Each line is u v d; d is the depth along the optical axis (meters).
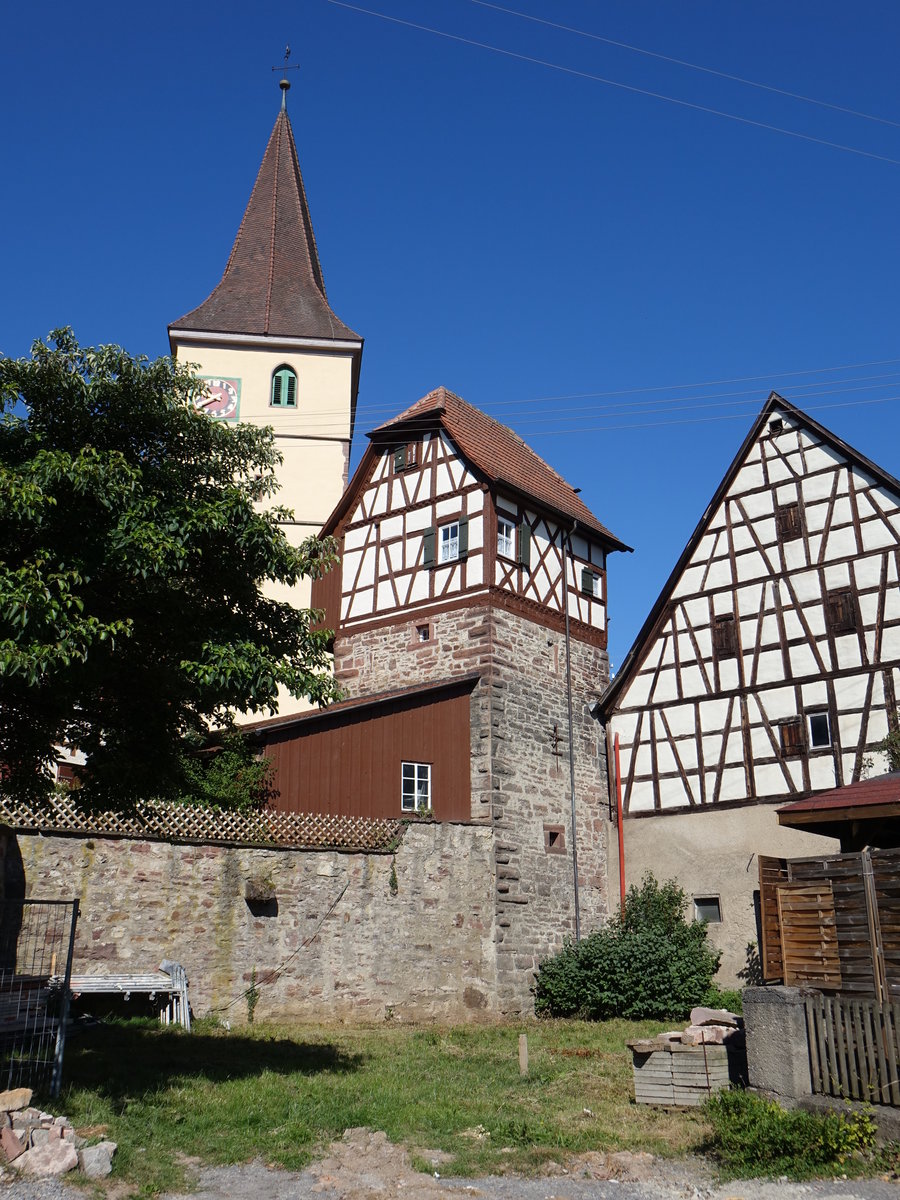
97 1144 7.63
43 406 10.25
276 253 33.19
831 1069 9.02
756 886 19.53
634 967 18.72
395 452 24.05
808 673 19.73
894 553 19.08
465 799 20.19
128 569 9.46
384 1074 11.70
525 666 21.66
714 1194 7.68
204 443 11.13
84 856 14.76
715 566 21.58
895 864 9.44
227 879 15.97
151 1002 14.68
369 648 23.16
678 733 21.39
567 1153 8.71
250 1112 9.30
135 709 10.59
